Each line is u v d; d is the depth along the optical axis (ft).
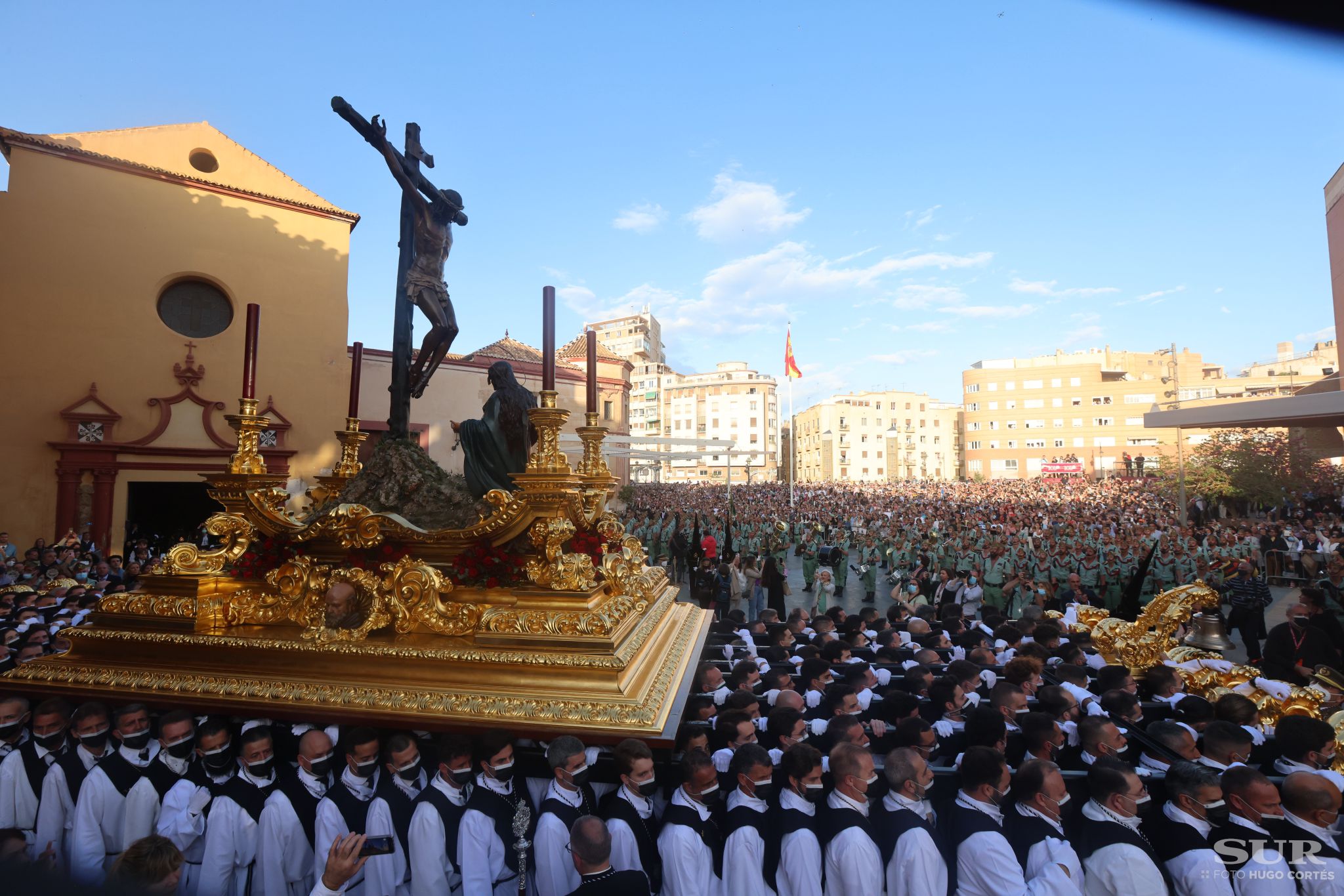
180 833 12.69
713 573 48.75
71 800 13.76
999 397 302.86
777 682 19.57
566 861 12.01
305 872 12.85
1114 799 11.90
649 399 345.51
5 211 54.29
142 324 58.75
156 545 61.82
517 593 15.24
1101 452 286.66
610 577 16.94
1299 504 107.45
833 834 12.07
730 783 14.01
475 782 13.02
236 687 14.51
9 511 53.06
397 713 13.51
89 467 55.11
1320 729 14.40
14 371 53.83
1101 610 27.12
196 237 61.46
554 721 13.17
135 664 15.79
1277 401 62.08
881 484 258.78
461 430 19.03
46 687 15.37
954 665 19.26
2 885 9.15
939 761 16.38
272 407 63.77
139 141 60.49
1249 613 35.53
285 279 65.92
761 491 201.36
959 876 11.95
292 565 16.24
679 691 15.79
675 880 11.68
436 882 11.91
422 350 20.90
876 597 64.80
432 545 16.02
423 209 20.12
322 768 13.12
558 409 14.92
